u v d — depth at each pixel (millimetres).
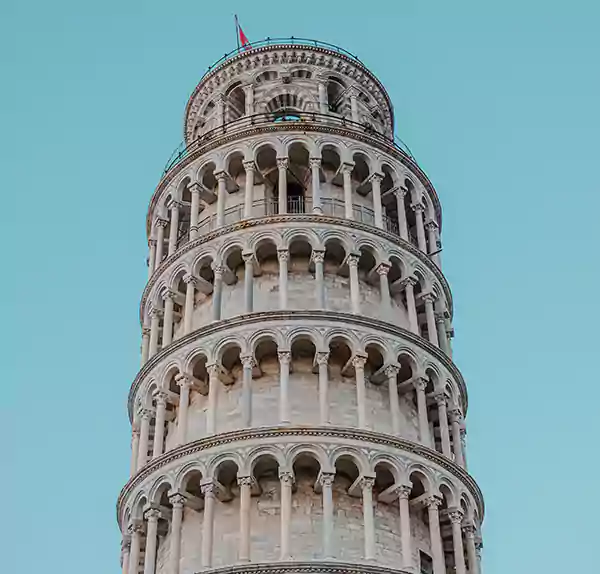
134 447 59031
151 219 69750
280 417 52031
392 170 65438
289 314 55281
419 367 56656
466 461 59188
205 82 76312
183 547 51875
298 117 69438
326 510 48594
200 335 56406
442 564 49812
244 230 59750
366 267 61188
